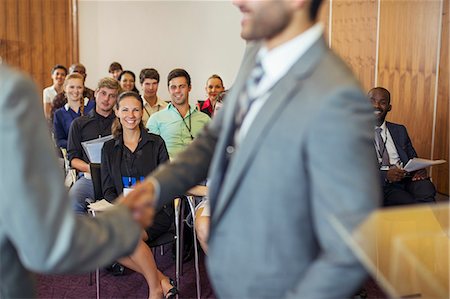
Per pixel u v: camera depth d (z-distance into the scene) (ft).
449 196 15.30
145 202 4.45
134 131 12.04
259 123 3.95
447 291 3.66
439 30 15.99
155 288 10.89
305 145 3.76
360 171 3.66
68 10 27.73
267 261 3.96
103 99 14.65
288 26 4.06
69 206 3.92
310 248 3.98
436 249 3.95
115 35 28.76
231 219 4.11
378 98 13.56
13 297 4.27
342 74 3.86
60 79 22.94
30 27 27.35
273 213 3.90
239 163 4.00
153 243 11.29
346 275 3.67
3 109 3.68
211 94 19.60
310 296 3.68
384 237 3.74
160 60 29.30
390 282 3.55
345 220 3.61
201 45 29.48
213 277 4.34
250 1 4.02
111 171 11.89
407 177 13.17
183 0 29.04
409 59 17.70
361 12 21.38
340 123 3.65
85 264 3.93
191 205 11.21
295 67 4.00
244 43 29.66
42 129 3.88
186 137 15.70
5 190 3.68
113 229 4.13
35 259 3.76
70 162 14.38
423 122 16.94
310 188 3.84
